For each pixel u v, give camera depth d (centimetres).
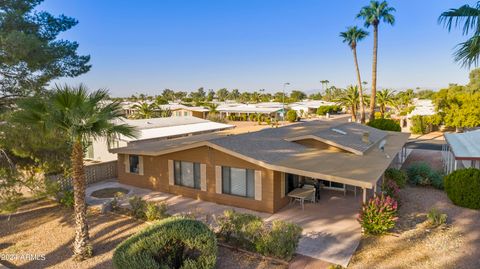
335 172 1313
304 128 2375
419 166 2012
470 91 5788
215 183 1644
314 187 1630
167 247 972
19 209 1619
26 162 1480
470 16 733
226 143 1664
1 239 1272
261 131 2267
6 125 1294
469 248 1078
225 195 1609
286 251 1034
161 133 3033
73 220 1467
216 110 7338
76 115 1015
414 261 1004
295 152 1700
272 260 1037
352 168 1381
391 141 2270
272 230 1077
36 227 1390
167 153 1784
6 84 1480
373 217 1201
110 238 1258
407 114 5144
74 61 1652
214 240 988
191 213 1434
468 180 1470
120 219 1458
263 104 8938
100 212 1552
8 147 1320
